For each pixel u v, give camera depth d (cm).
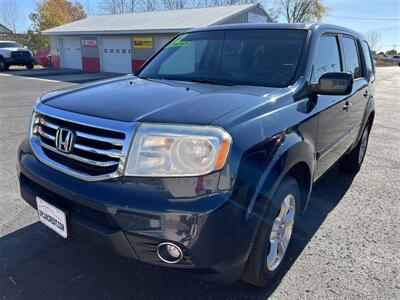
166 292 253
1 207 370
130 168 201
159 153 197
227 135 198
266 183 216
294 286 262
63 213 224
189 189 192
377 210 389
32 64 2705
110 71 2544
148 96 249
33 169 244
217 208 189
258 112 230
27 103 1087
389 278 273
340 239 328
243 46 332
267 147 221
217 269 200
